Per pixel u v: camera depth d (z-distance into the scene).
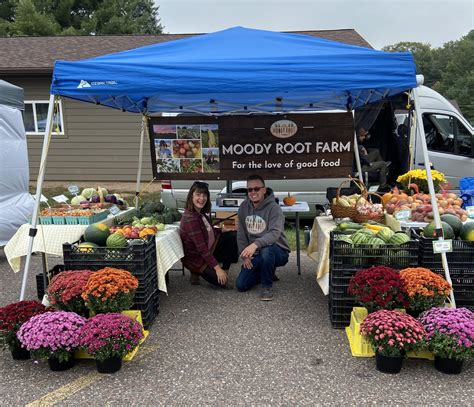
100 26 28.91
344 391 2.79
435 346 2.88
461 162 7.67
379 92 4.54
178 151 5.25
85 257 3.70
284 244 4.51
